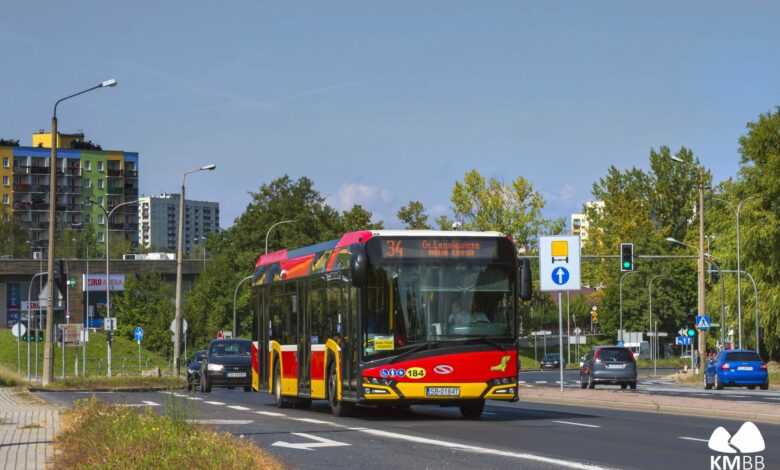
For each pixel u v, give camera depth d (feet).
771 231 217.97
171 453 38.47
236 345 134.31
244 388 137.49
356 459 45.37
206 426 54.95
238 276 313.94
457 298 69.41
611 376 157.89
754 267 222.28
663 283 390.63
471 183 287.07
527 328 308.60
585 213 433.48
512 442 53.78
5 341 305.12
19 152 613.52
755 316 218.79
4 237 542.57
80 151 633.61
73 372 249.96
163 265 408.87
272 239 319.27
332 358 74.79
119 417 54.85
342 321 72.54
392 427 64.23
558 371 305.73
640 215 413.80
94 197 638.53
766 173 222.07
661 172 422.41
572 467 41.96
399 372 68.23
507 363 69.41
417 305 68.90
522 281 69.62
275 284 91.50
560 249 104.99
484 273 70.03
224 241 330.75
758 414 71.82
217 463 36.73
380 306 68.95
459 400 69.36
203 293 317.63
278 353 89.35
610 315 398.42
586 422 69.36
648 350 387.75
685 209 418.92
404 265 69.31
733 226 227.40
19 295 388.16
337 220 332.60
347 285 71.61
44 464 40.86
